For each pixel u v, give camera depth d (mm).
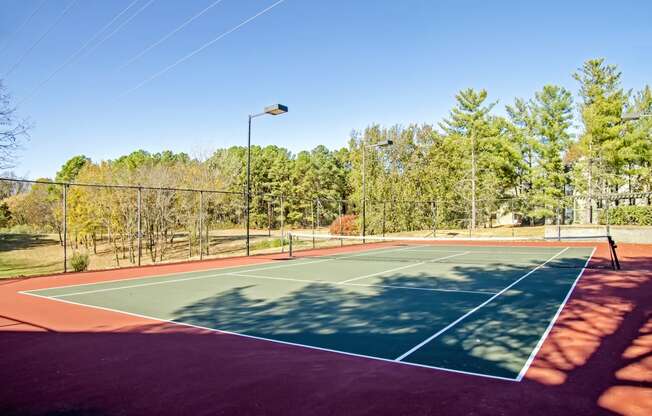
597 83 33781
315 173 64875
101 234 40000
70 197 34312
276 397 4477
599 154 32844
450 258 20859
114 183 32781
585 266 16484
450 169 44188
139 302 9984
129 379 5051
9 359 5840
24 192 47906
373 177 43219
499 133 41062
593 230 30359
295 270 16266
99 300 10266
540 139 37375
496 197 39906
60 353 6105
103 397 4539
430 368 5332
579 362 5547
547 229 32125
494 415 4020
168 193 31188
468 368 5328
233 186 50562
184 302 9953
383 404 4273
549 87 35625
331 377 5043
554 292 10859
